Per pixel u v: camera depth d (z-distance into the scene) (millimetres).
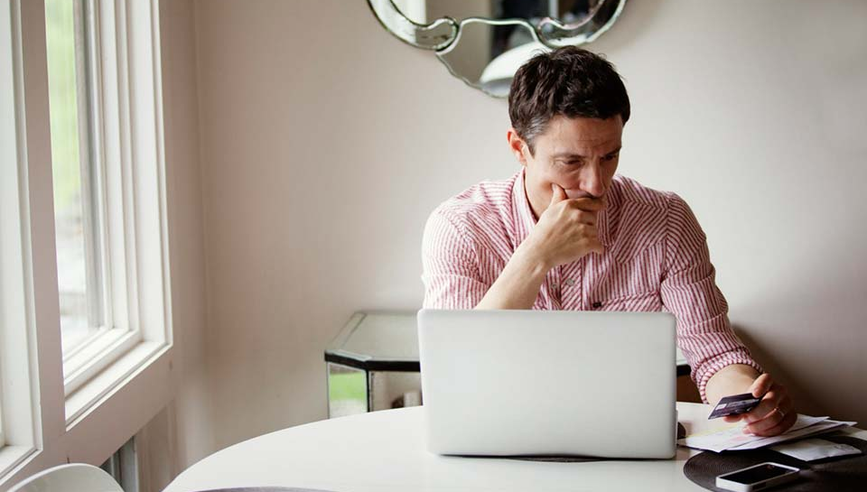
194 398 2643
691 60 2602
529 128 1622
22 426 1635
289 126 2684
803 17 2559
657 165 2641
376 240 2715
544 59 1630
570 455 1416
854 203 2609
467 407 1405
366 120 2674
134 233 2352
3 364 1626
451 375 1398
